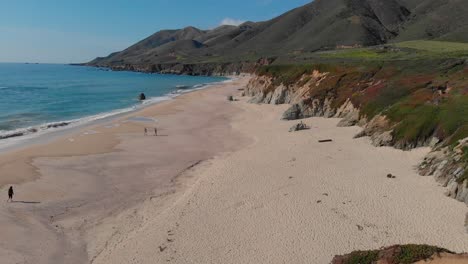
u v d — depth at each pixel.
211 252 23.25
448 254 17.78
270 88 86.81
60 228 27.45
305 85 77.06
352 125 53.91
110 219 28.81
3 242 25.17
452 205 27.19
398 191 30.06
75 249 24.67
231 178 35.03
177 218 27.73
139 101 98.56
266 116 68.62
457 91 45.06
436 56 72.06
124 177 37.88
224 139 52.94
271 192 31.12
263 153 42.81
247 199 30.14
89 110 82.00
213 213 28.16
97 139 53.25
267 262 21.95
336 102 61.62
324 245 23.17
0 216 28.75
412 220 25.52
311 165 37.09
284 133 53.06
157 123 65.50
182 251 23.52
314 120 59.72
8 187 34.53
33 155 44.66
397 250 18.56
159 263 22.45
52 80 179.62
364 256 18.97
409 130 40.88
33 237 26.03
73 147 48.72
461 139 33.69
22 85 145.12
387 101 51.91
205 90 120.06
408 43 116.69
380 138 42.81
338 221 25.86
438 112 41.06
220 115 73.00
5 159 42.69
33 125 64.00
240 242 24.11
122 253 23.81
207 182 34.59
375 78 61.88
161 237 25.28
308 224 25.69
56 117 72.62
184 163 42.09
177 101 92.94
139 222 28.06
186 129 60.50
